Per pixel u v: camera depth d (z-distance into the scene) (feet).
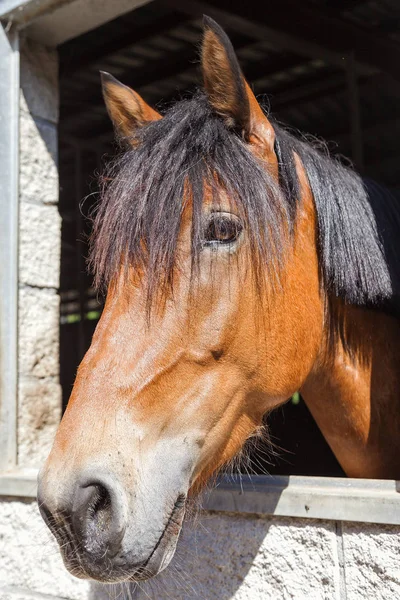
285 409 10.30
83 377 3.93
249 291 4.20
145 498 3.70
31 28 7.69
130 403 3.82
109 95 5.34
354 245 5.01
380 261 5.17
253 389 4.33
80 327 19.47
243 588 4.96
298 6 10.81
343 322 5.17
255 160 4.33
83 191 18.92
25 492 6.31
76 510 3.55
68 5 7.15
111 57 12.45
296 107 15.15
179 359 3.97
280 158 4.62
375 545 4.36
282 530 4.82
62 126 16.15
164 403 3.92
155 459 3.83
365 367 5.35
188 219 4.05
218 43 4.34
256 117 4.57
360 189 5.42
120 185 4.22
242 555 4.99
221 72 4.39
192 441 3.99
